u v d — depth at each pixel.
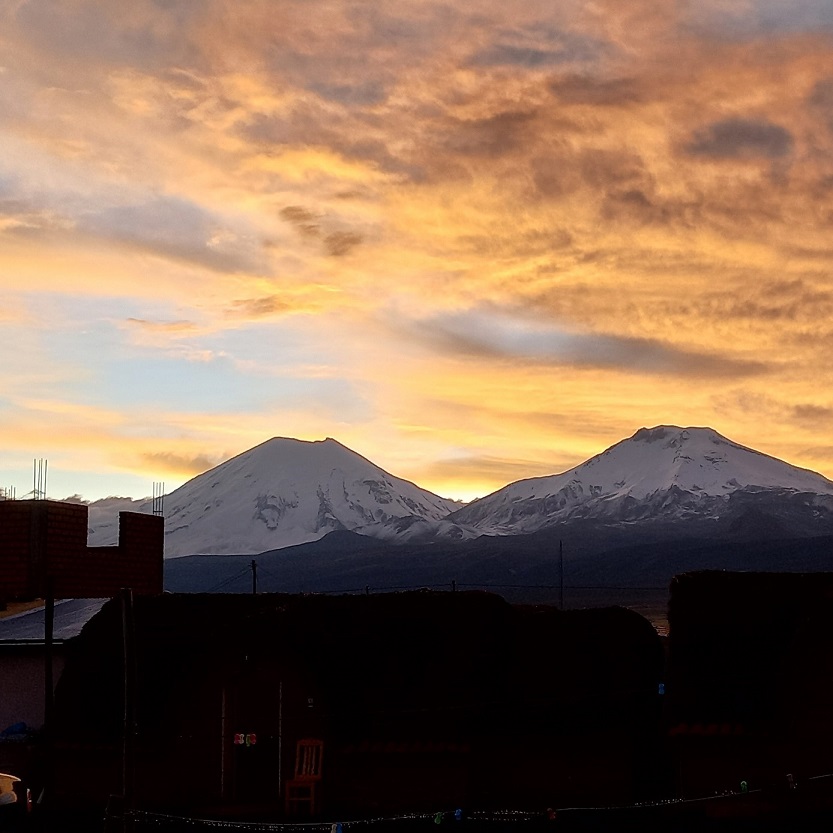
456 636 33.78
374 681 32.88
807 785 28.91
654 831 27.92
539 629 34.91
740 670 30.50
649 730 33.78
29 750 33.50
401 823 29.84
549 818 27.06
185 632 33.66
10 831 27.00
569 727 32.28
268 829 28.98
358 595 35.81
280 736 32.00
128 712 23.41
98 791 32.19
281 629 32.44
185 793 31.83
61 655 36.38
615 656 33.81
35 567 31.64
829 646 29.48
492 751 32.34
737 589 32.56
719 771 29.69
